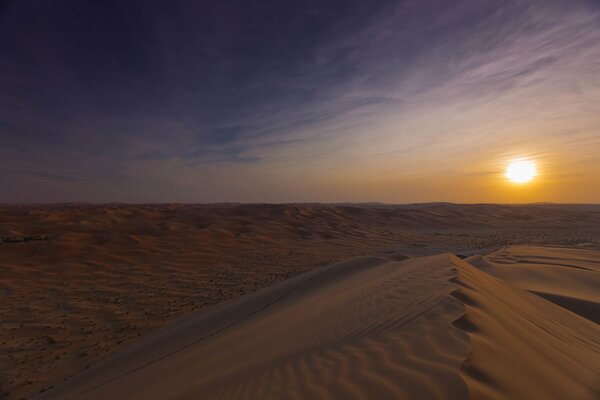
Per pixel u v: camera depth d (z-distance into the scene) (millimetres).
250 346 7105
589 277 15164
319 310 8859
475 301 6184
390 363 3723
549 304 9883
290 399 3340
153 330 13492
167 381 6445
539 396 3404
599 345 6832
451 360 3566
